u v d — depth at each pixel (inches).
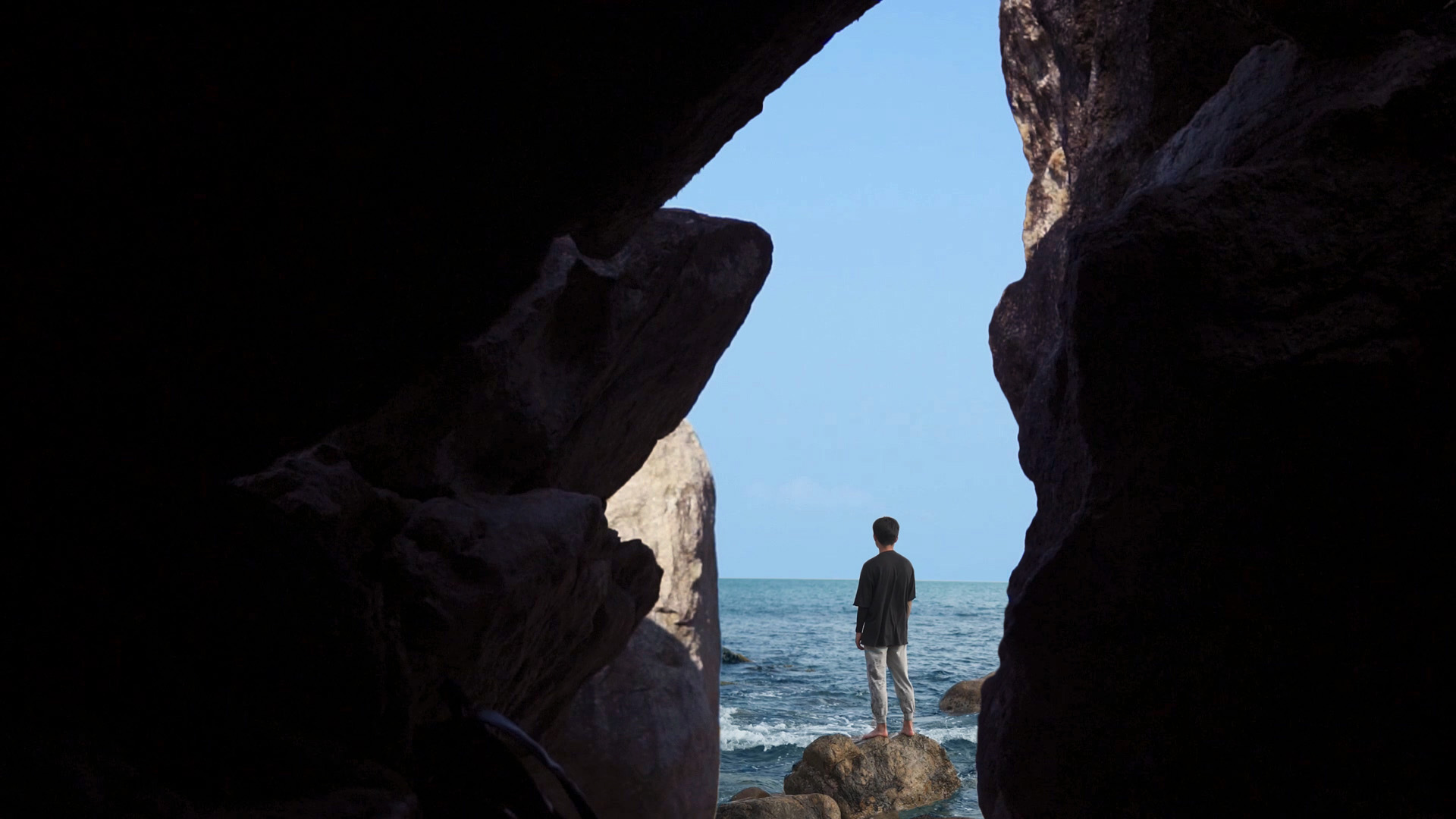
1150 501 105.7
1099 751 110.2
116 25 64.6
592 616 147.5
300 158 81.8
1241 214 98.3
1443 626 93.9
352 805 65.3
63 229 73.7
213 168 77.4
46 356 79.7
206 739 66.2
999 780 119.2
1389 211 97.2
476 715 66.1
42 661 63.9
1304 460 97.4
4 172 68.3
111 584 71.5
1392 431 94.6
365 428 135.9
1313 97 107.0
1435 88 98.0
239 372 97.5
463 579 111.4
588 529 132.1
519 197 104.2
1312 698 99.8
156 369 88.9
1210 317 97.5
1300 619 99.9
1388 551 95.8
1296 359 94.8
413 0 74.5
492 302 124.4
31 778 53.4
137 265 79.8
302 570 85.4
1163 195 100.0
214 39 69.0
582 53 88.3
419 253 101.2
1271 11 106.3
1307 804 99.5
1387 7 102.0
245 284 88.6
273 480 110.6
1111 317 102.7
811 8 99.4
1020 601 114.3
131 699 65.5
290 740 70.2
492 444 145.3
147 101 70.1
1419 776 95.1
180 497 82.5
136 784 57.8
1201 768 104.8
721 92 105.3
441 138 88.8
